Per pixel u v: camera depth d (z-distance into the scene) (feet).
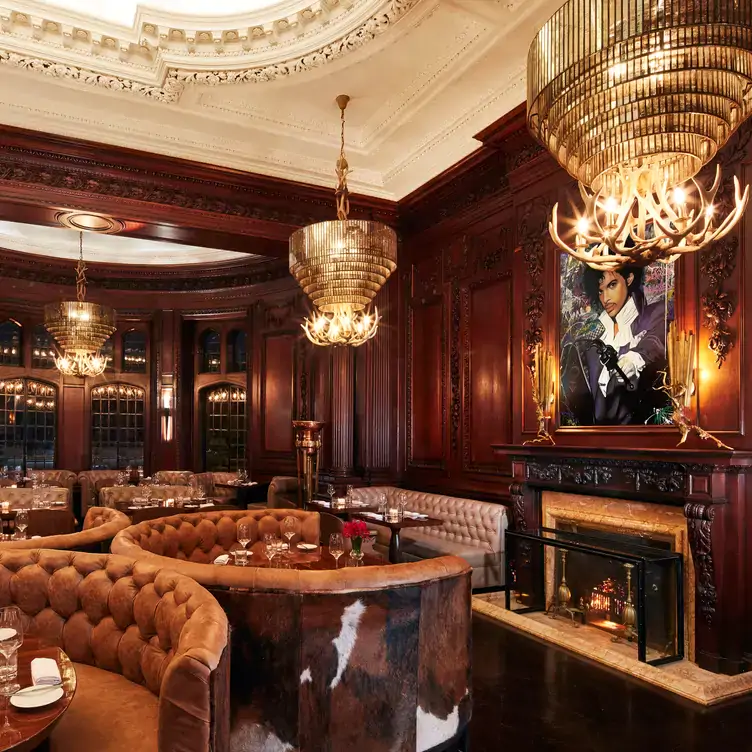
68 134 22.56
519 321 22.56
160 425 39.99
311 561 16.92
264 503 35.78
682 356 15.80
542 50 10.22
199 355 41.27
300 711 9.63
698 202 16.29
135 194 24.71
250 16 17.52
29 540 14.06
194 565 10.53
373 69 19.47
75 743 8.40
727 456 14.30
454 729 10.71
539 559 20.53
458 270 27.35
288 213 27.53
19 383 38.40
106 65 19.25
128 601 10.73
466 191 26.53
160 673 9.53
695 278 16.37
